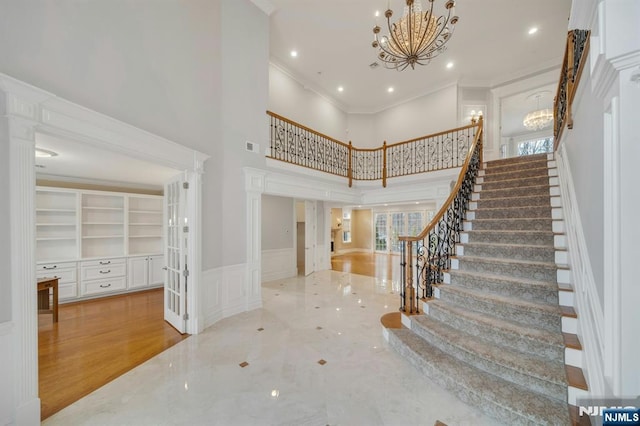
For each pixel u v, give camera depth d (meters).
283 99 6.74
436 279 3.44
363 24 5.29
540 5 4.77
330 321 3.97
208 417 2.01
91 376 2.55
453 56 6.27
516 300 2.61
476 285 3.00
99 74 2.48
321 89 7.77
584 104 2.18
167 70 3.21
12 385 1.79
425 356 2.51
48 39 2.10
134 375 2.57
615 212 1.13
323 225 8.35
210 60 3.87
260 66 4.74
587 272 1.93
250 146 4.54
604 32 1.06
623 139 1.08
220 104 4.03
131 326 3.78
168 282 4.00
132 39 2.80
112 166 3.75
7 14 1.87
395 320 3.50
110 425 1.94
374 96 8.23
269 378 2.51
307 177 5.68
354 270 8.18
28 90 1.84
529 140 10.05
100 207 5.32
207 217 3.81
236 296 4.29
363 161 7.66
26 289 1.84
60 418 2.00
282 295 5.40
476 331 2.54
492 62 6.50
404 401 2.16
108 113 2.55
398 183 6.57
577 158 2.53
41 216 4.76
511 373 2.05
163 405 2.15
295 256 7.54
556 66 6.38
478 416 1.96
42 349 3.09
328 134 8.16
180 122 3.38
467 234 3.76
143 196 5.72
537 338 2.14
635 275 1.09
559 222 3.23
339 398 2.21
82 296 4.90
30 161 1.87
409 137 8.16
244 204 4.43
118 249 5.61
